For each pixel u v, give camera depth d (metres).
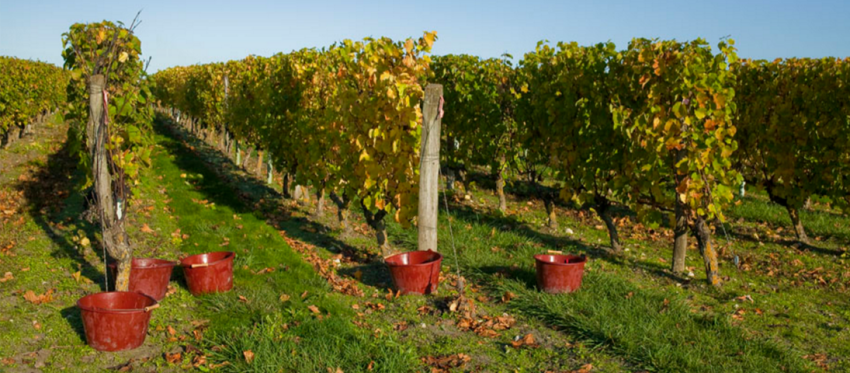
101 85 5.04
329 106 7.55
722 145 6.09
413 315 5.29
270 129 10.71
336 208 10.28
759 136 8.48
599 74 7.10
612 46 6.99
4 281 5.53
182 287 5.79
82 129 6.68
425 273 5.72
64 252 6.68
